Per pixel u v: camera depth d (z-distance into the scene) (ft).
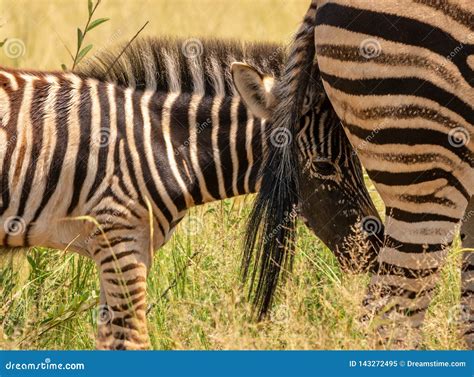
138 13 61.62
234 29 60.03
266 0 62.49
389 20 23.82
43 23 59.31
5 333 29.63
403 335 24.89
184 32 59.00
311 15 26.91
